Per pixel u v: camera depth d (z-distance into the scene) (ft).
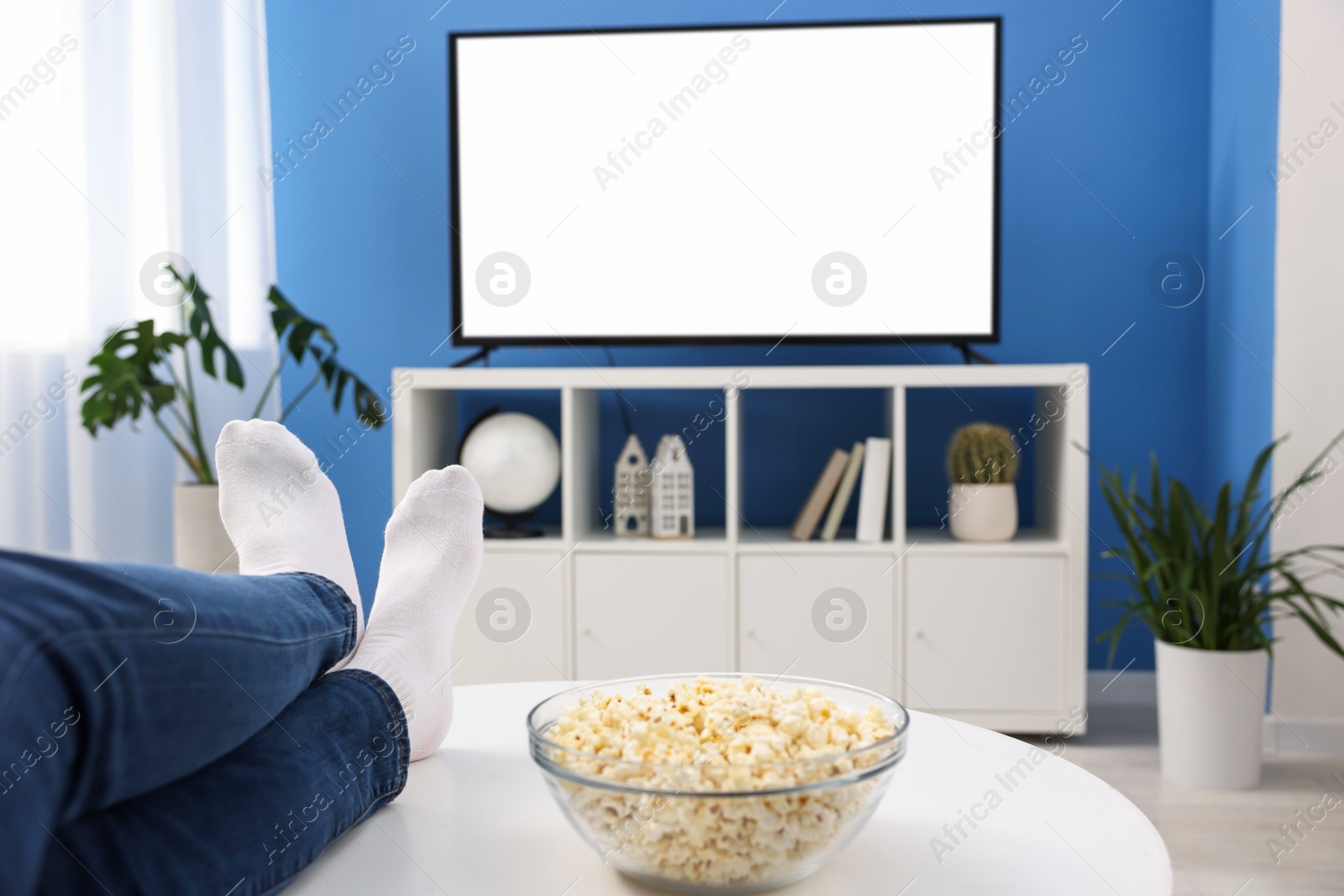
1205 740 4.80
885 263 6.11
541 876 1.80
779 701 1.86
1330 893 3.69
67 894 1.44
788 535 6.13
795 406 6.73
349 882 1.78
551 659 5.70
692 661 5.67
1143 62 6.47
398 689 2.32
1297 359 5.48
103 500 5.89
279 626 1.86
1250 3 5.79
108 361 5.29
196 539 5.64
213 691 1.64
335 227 6.88
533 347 6.43
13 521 5.41
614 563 5.68
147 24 6.11
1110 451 6.56
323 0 6.81
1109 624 6.52
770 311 6.19
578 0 6.72
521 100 6.20
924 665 5.57
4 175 5.36
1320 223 5.44
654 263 6.21
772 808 1.55
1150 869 1.80
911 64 6.03
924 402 6.68
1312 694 5.47
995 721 5.54
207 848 1.60
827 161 6.11
